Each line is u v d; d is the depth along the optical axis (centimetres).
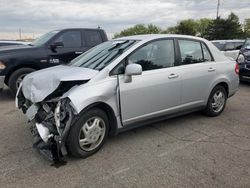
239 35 5097
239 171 350
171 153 400
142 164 368
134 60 425
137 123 436
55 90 371
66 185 322
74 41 796
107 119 402
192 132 480
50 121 374
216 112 562
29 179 333
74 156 384
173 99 471
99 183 326
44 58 730
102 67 406
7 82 700
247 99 717
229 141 443
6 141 439
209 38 5134
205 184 322
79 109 356
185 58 495
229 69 566
